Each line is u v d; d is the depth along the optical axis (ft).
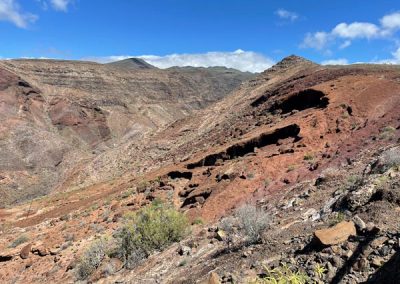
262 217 41.88
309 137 105.09
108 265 63.41
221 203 87.97
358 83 133.80
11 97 647.15
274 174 91.81
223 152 128.88
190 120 295.48
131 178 213.87
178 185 126.11
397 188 31.32
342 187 49.16
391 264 20.76
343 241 26.30
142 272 53.26
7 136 515.91
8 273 99.14
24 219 187.32
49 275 83.92
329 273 23.59
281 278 22.98
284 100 160.76
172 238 64.59
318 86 147.64
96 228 108.99
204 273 37.11
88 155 558.15
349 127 104.83
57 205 204.64
